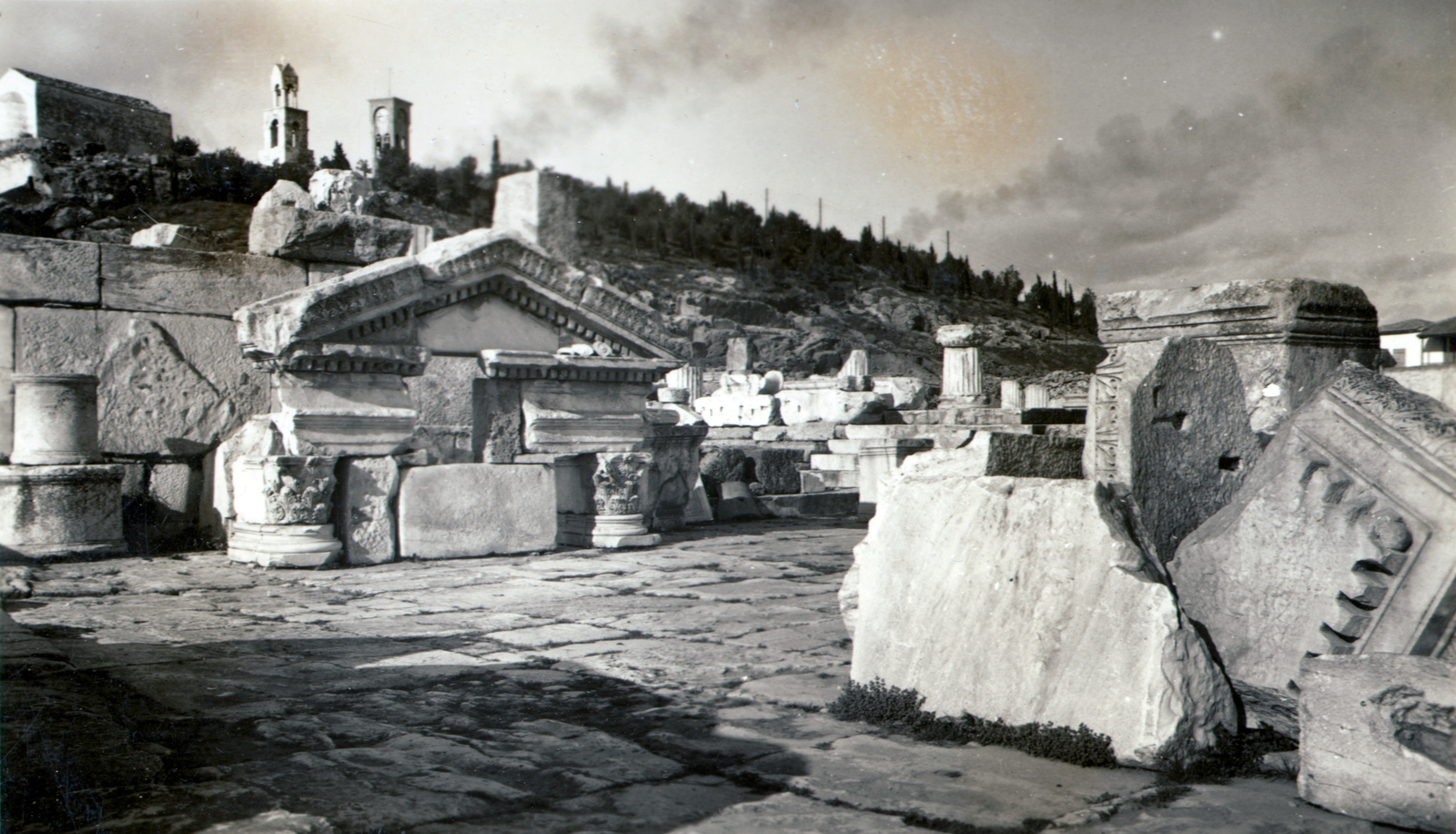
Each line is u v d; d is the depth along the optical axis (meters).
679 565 8.77
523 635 5.84
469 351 9.65
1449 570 3.68
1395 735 2.97
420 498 9.05
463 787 3.28
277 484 8.52
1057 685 3.64
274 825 2.87
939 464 4.62
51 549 8.98
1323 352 6.24
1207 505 4.78
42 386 9.24
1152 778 3.32
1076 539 3.75
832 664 5.08
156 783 3.30
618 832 2.91
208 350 10.67
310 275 11.19
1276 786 3.28
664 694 4.52
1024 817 3.00
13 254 9.77
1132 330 6.70
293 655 5.33
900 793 3.20
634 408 10.34
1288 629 3.98
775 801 3.16
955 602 4.03
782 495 14.29
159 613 6.57
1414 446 3.83
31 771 3.27
